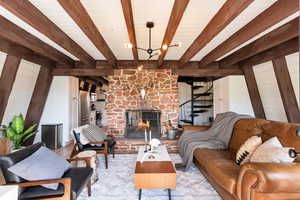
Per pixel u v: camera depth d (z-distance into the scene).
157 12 2.48
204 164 2.66
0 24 2.43
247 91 5.22
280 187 1.53
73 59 5.05
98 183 2.77
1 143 2.33
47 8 2.29
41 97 4.74
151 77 5.30
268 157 1.86
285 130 2.18
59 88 5.19
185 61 4.41
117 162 3.75
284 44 3.47
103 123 9.64
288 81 3.72
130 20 2.29
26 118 4.72
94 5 2.26
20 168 1.71
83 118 6.88
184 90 8.78
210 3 2.22
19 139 3.61
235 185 1.87
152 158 2.70
